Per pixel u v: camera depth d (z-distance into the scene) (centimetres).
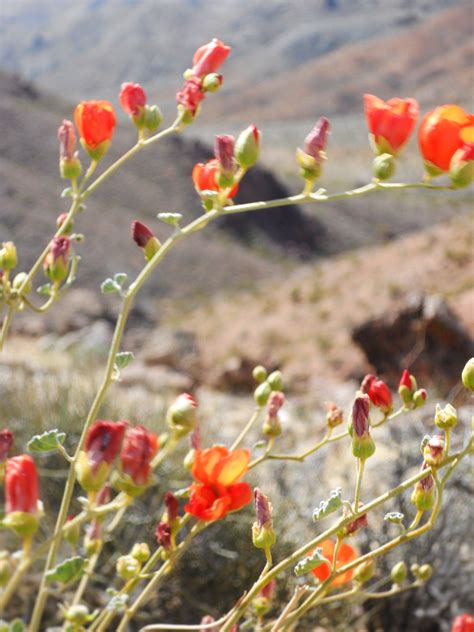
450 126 153
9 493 125
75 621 149
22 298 171
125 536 348
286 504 374
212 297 5888
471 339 1059
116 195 6925
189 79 180
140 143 181
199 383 1154
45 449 146
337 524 152
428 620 356
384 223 8681
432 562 356
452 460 152
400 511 357
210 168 176
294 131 15975
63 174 178
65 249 172
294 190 8350
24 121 7519
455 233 2530
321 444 199
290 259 7250
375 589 353
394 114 156
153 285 5869
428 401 638
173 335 1398
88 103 177
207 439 506
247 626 212
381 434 521
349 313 2289
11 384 483
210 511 146
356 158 12256
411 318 1075
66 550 349
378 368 1100
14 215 6012
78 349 1302
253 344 2280
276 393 201
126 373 963
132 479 133
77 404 456
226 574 349
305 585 165
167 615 345
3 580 124
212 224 7200
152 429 455
